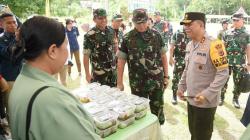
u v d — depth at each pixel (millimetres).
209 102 2117
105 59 3164
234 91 3998
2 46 2674
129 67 2771
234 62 3852
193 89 2215
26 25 818
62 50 864
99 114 1602
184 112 3863
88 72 3207
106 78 3215
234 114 3777
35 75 821
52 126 745
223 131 3256
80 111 846
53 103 759
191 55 2232
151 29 2701
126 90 5004
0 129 1974
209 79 2121
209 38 2082
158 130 1898
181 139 3053
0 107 2150
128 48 2686
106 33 3141
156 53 2703
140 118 1851
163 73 2857
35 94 765
